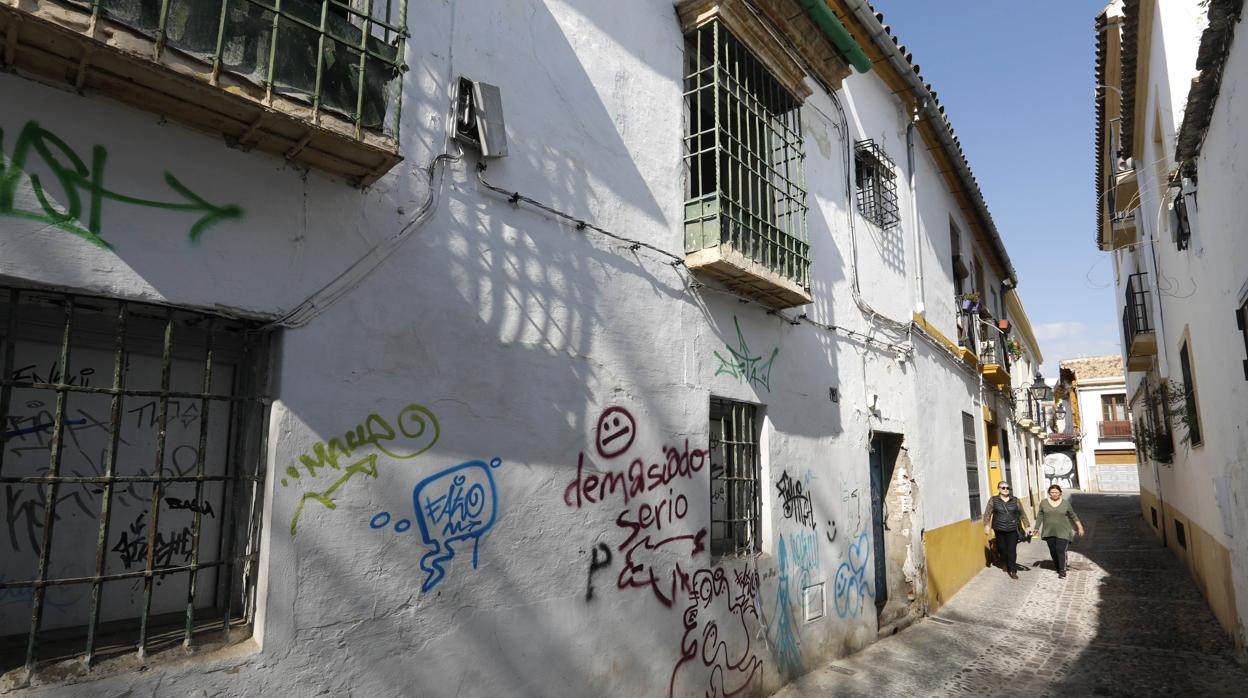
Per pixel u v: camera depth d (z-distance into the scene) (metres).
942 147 10.43
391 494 3.13
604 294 4.32
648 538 4.37
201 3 2.47
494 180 3.76
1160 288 9.63
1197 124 5.57
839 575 6.50
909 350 8.79
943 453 9.83
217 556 2.92
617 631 4.09
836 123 7.50
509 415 3.66
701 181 5.22
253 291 2.78
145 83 2.38
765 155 5.78
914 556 8.19
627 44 4.82
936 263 10.55
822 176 7.07
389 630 3.06
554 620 3.74
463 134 3.60
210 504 2.91
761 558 5.38
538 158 4.03
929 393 9.50
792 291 5.54
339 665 2.88
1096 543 14.69
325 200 3.04
